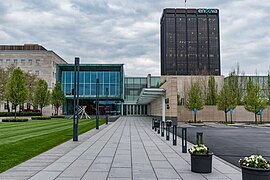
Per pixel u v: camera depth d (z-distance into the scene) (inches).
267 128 1148.5
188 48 5187.0
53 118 2097.7
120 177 280.7
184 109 1585.9
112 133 825.5
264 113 1648.6
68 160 375.6
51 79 2854.3
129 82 3046.3
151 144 561.3
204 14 5236.2
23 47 3253.0
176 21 5255.9
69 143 570.6
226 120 1533.0
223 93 1555.1
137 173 299.4
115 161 370.3
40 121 1572.3
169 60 5187.0
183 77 2085.4
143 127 1110.4
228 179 276.5
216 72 5128.0
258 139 701.3
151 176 286.2
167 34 5231.3
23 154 417.4
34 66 2859.3
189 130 1014.4
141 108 3011.8
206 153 305.3
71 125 1199.6
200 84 2018.9
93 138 676.7
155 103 2030.0
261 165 221.6
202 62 5147.6
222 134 849.5
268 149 520.4
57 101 2321.6
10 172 301.1
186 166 340.2
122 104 2977.4
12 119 1470.2
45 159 382.6
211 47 5182.1
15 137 674.8
